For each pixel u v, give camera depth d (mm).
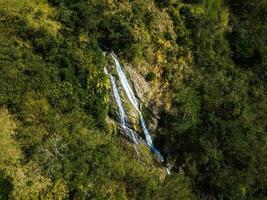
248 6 57188
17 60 40781
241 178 44625
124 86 45031
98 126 42312
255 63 54375
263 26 56812
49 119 39031
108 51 45750
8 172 35062
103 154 39469
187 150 45031
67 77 41625
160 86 46906
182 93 46812
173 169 45312
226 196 43906
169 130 45594
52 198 35531
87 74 42531
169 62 47781
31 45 42750
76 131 39625
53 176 36188
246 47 53938
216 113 47500
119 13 47281
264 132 48688
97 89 42688
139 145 44656
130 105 44938
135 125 44750
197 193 44031
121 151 42844
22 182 35125
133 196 38875
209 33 51781
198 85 48219
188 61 49188
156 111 46031
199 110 47188
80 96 41844
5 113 38125
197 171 44719
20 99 38844
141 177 39688
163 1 49844
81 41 44188
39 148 36750
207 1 53750
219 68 51250
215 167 44625
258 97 51875
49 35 43219
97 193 37031
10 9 43656
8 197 33906
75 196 36281
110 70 44781
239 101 49000
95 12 46062
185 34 49531
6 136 36938
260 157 46062
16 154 36344
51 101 40281
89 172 37812
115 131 43812
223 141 45625
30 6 44969
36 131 37969
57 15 45531
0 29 42562
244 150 45625
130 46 45688
